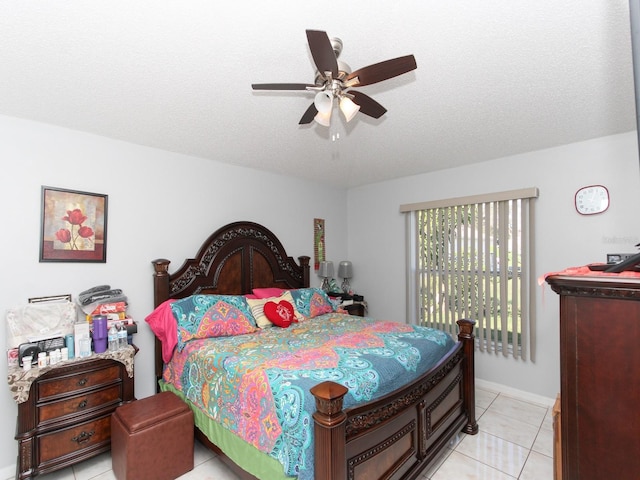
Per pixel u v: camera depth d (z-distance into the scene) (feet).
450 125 8.36
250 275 11.71
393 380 6.20
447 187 12.46
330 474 4.42
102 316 7.70
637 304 2.46
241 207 11.85
